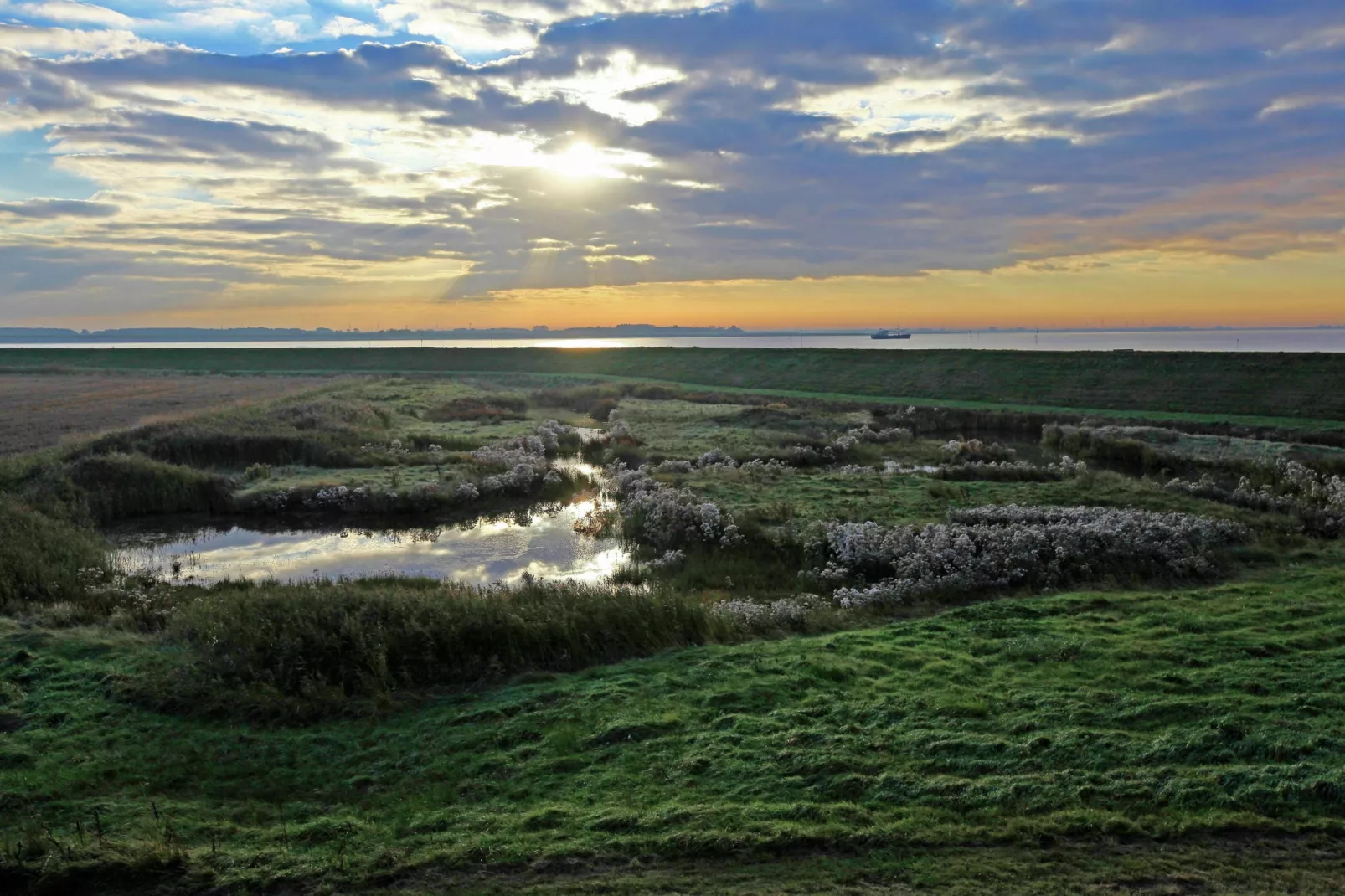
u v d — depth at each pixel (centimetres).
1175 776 947
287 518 2964
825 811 905
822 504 2775
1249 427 4356
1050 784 946
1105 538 2109
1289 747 985
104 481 2997
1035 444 4588
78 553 2138
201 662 1345
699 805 933
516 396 6525
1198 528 2223
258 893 808
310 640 1378
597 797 971
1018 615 1602
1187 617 1534
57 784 1028
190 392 6662
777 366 7919
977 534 2186
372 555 2491
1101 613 1596
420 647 1384
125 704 1245
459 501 3084
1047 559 2044
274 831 930
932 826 877
